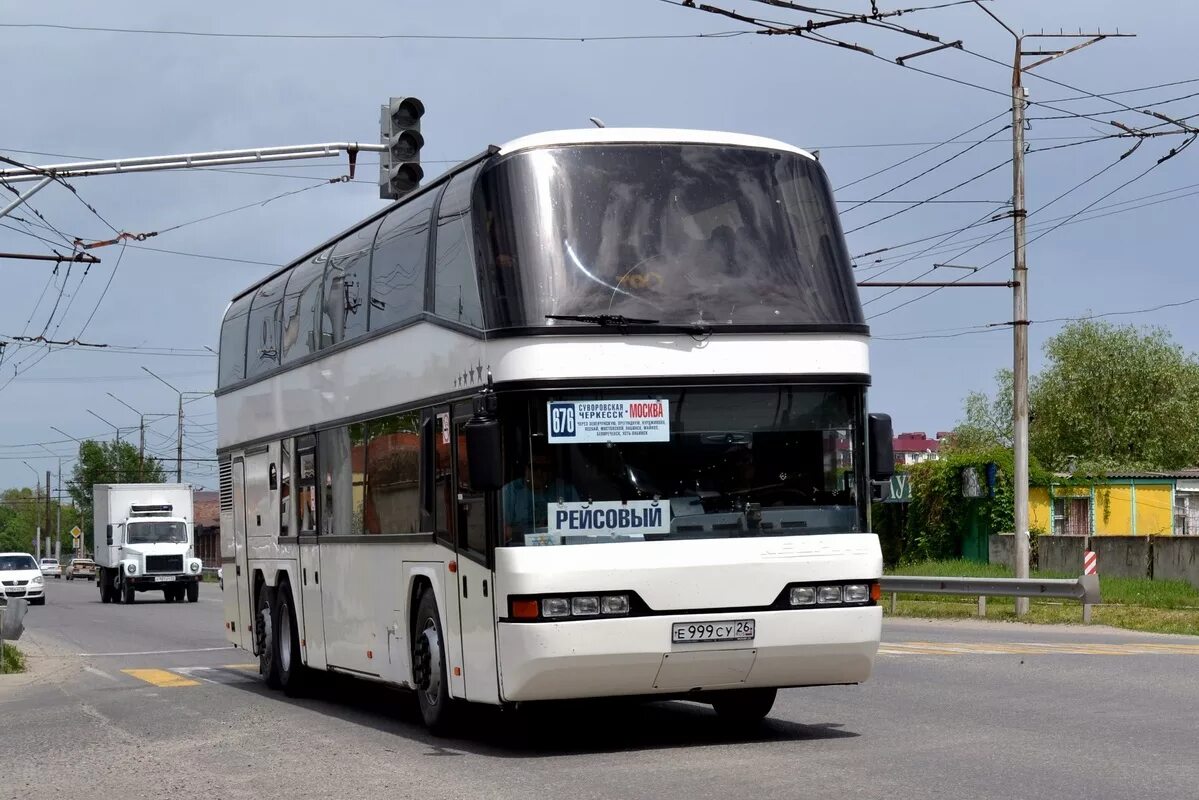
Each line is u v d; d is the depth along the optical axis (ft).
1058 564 121.29
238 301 62.64
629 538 33.24
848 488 34.65
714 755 33.30
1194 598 96.53
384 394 41.96
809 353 34.68
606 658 32.73
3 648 69.67
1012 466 129.39
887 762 31.22
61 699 53.93
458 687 36.17
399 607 40.63
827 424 34.68
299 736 40.27
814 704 43.32
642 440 33.53
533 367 33.19
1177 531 150.30
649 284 34.12
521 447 33.17
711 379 33.91
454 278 36.52
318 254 50.44
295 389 51.62
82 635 97.86
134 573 160.97
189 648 83.25
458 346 35.83
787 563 33.88
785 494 34.17
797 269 35.24
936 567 124.57
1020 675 50.39
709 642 33.27
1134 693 44.06
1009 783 28.12
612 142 35.24
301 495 50.80
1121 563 113.91
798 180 36.19
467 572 35.17
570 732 38.73
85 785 32.50
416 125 62.69
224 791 30.76
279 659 53.83
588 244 34.14
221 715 46.60
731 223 35.12
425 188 40.52
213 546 306.35
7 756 38.01
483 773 31.81
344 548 45.75
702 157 35.50
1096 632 79.30
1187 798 26.21
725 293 34.45
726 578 33.45
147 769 34.63
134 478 334.24
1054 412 230.68
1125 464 223.30
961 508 134.21
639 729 38.93
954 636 75.25
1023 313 96.53
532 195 34.37
